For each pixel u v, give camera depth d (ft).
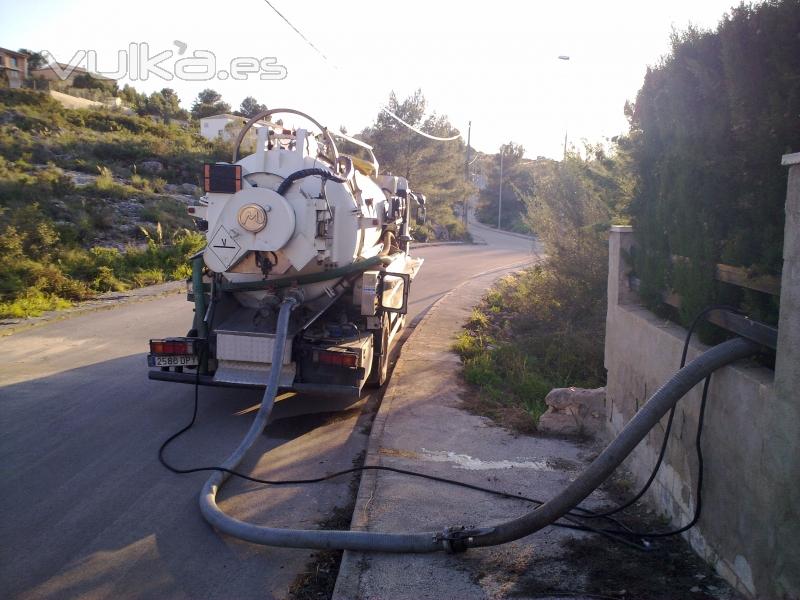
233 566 14.33
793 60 11.37
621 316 19.48
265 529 14.90
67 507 16.78
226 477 18.44
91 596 13.00
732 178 13.38
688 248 14.87
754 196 12.68
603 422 22.27
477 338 39.58
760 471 11.14
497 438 22.22
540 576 13.32
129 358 32.42
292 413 25.43
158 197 96.48
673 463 15.12
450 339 39.40
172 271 63.16
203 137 151.53
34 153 103.60
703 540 13.47
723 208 13.76
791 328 10.19
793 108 11.29
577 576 13.26
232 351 23.35
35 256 53.26
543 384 29.32
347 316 26.76
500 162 242.37
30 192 77.15
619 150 33.68
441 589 12.98
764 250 11.99
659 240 16.90
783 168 11.74
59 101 147.95
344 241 25.07
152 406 25.32
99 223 75.66
